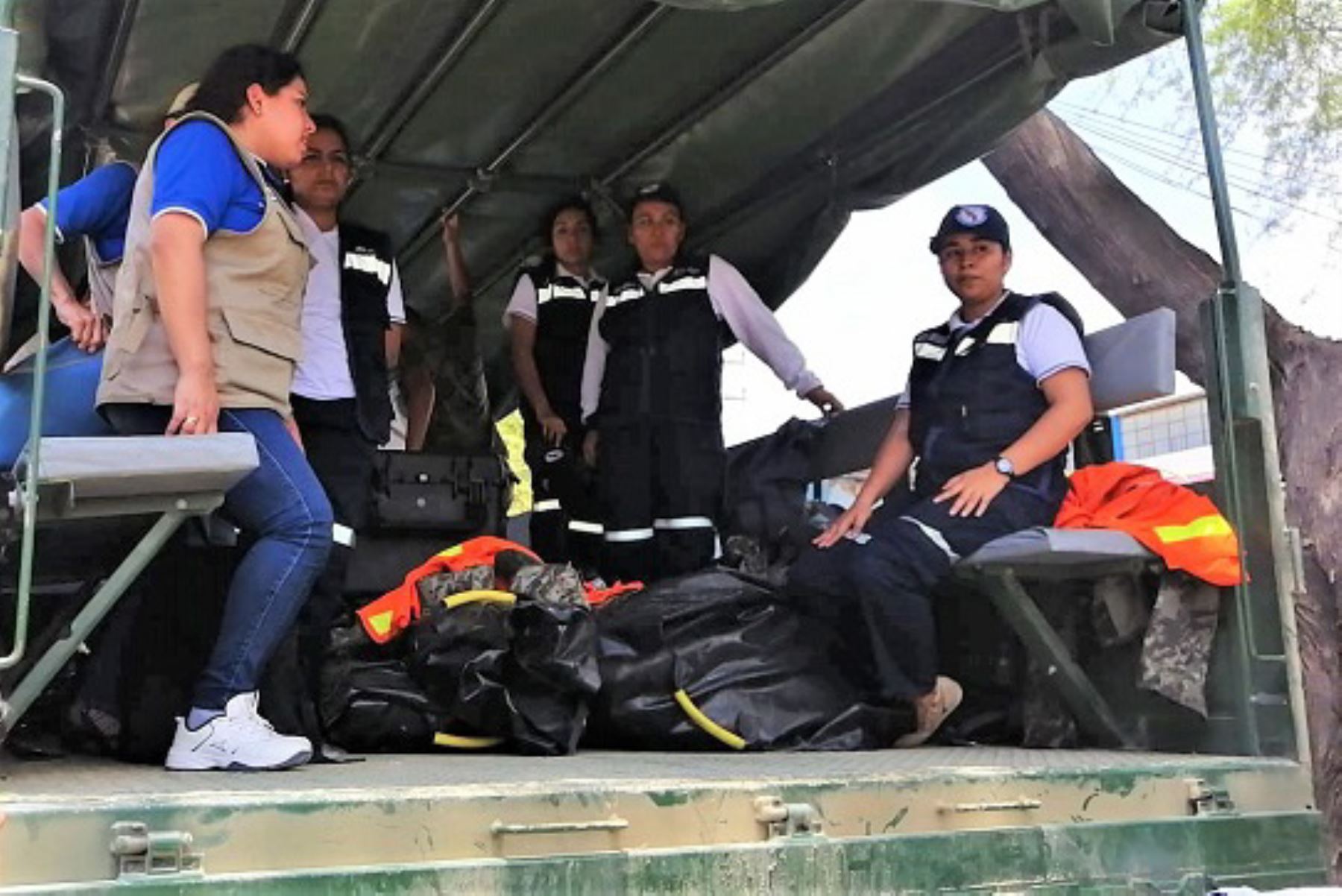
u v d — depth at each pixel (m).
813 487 5.21
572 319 5.39
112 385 2.71
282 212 2.88
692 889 2.10
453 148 5.27
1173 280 6.07
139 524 2.80
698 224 5.68
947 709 3.69
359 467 3.69
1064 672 3.48
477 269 6.27
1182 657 3.28
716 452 4.75
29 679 2.43
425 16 4.32
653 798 2.15
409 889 1.92
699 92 4.89
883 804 2.34
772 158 5.25
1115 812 2.59
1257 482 3.21
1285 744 3.07
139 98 4.54
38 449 2.15
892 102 4.79
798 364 4.89
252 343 2.78
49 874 1.76
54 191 2.20
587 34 4.47
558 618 3.27
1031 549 3.29
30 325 3.94
